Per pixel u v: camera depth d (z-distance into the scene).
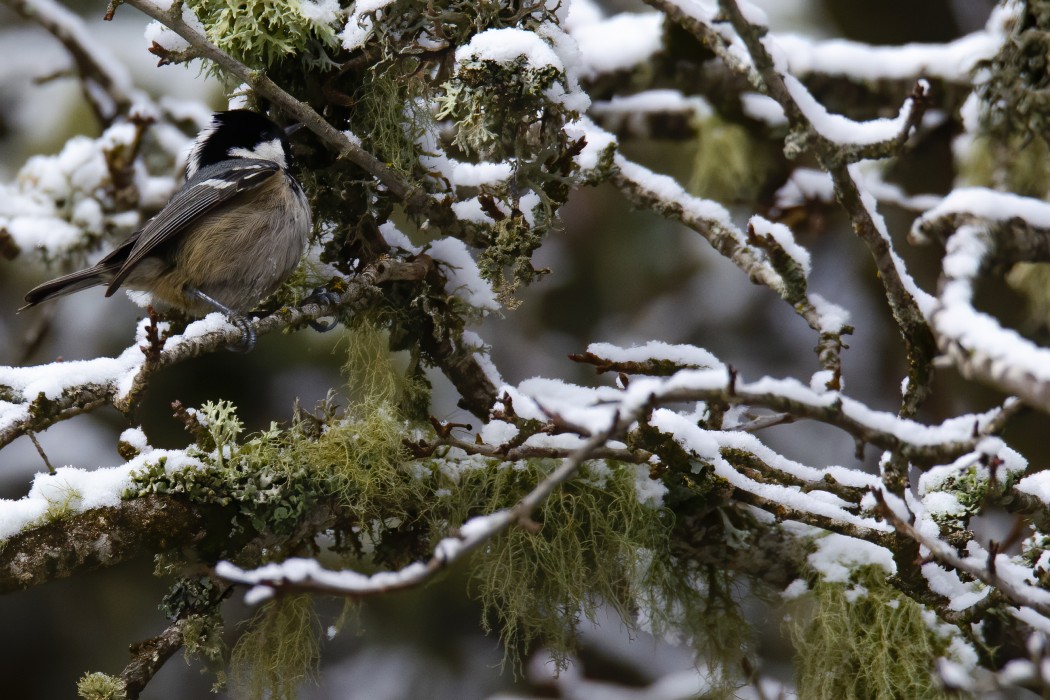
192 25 7.68
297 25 7.60
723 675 7.46
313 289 8.75
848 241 14.67
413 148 8.16
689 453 6.78
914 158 12.11
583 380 14.98
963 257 6.08
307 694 12.88
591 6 13.05
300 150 8.27
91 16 14.06
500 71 7.19
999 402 13.19
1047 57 7.12
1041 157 10.23
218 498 6.86
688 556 7.48
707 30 6.37
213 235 8.59
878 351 14.54
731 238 8.22
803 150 6.07
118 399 6.82
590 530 7.25
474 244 8.29
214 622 7.00
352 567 8.11
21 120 13.65
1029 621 6.28
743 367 14.87
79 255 11.55
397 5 7.50
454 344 8.20
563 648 7.31
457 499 7.31
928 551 6.67
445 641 13.13
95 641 12.88
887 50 11.57
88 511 6.62
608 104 12.54
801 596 7.38
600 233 15.08
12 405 7.32
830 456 14.48
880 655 7.02
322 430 7.43
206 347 7.18
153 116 11.65
